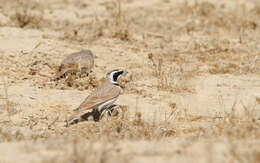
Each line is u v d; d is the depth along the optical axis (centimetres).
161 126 1698
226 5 3722
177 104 1952
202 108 1919
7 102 1858
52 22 3092
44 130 1662
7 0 3456
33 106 1873
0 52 2406
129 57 2527
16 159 1221
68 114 1820
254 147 1292
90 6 3612
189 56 2584
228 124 1677
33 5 3422
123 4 3694
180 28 3112
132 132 1614
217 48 2689
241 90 2106
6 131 1608
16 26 2898
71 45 2622
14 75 2180
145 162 1191
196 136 1539
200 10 3469
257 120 1745
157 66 2406
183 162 1191
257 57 2570
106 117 1764
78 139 1447
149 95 2028
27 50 2464
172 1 3794
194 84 2172
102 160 1184
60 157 1223
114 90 1756
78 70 2206
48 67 2302
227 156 1223
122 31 2886
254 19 3331
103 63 2416
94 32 2869
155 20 3275
